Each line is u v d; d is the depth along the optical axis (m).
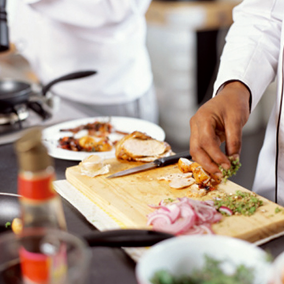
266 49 1.18
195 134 0.92
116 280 0.70
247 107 1.00
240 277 0.56
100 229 0.87
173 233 0.80
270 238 0.84
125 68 2.17
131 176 1.08
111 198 0.97
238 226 0.84
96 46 2.08
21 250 0.58
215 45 3.67
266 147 1.30
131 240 0.74
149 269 0.56
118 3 1.89
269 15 1.21
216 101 0.97
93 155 1.11
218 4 3.59
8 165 1.22
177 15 3.47
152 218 0.84
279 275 0.52
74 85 2.14
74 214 0.95
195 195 0.97
